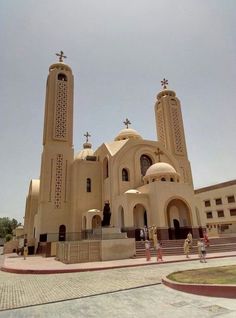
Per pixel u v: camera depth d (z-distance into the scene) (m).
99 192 33.34
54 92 35.91
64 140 34.06
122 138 39.78
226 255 19.09
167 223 25.59
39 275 13.91
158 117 43.09
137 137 40.00
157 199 26.00
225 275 9.89
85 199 32.16
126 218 25.75
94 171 34.12
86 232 27.78
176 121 41.03
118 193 30.05
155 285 9.72
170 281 9.34
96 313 6.66
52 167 32.44
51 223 30.33
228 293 7.48
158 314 6.31
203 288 7.98
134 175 32.00
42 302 8.02
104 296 8.44
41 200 30.80
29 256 27.14
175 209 28.53
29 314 6.83
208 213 48.97
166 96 42.16
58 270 14.47
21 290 9.98
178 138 40.00
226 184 46.31
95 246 19.16
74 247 18.39
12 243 43.31
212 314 6.04
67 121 35.22
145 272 13.12
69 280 11.80
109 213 22.86
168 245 23.30
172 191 27.06
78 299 8.21
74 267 15.42
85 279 11.84
